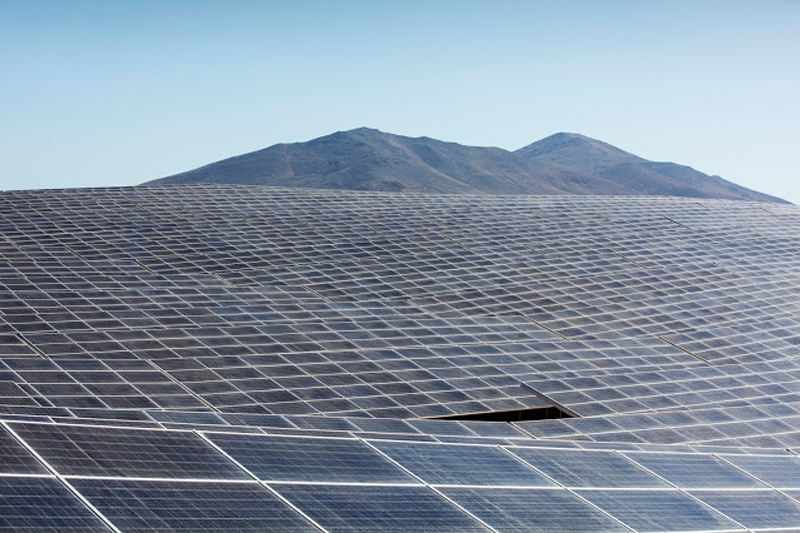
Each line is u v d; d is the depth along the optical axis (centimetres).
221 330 4453
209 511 1446
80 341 4012
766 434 3058
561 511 1709
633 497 1848
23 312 4506
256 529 1420
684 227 8756
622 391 3828
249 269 6450
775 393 3928
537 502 1733
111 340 4078
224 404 3372
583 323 5775
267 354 4041
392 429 2355
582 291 6512
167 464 1581
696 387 3966
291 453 1747
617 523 1694
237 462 1650
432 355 4294
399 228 7938
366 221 8119
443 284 6444
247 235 7362
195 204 8281
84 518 1341
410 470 1777
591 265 7219
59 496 1383
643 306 6238
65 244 6644
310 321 4816
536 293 6381
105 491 1434
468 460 1894
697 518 1786
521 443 2123
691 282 6931
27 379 3309
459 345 4550
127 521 1359
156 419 2142
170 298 5088
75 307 4694
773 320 6050
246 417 2244
